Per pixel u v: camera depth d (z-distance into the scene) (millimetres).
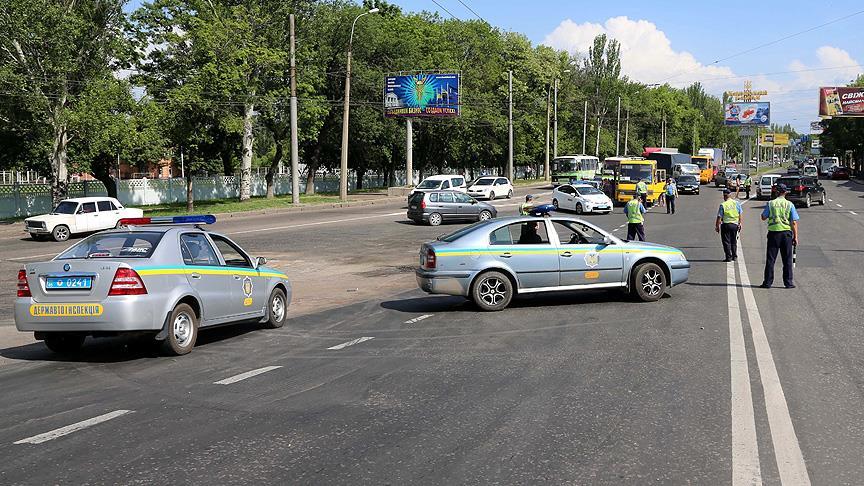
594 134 104188
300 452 5289
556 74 85625
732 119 122625
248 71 42000
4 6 32031
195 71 39625
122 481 4762
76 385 7516
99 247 8992
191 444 5496
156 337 8664
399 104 54156
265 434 5723
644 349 8633
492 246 11781
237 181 60344
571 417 6047
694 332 9586
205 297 9312
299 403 6613
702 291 13242
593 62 108562
